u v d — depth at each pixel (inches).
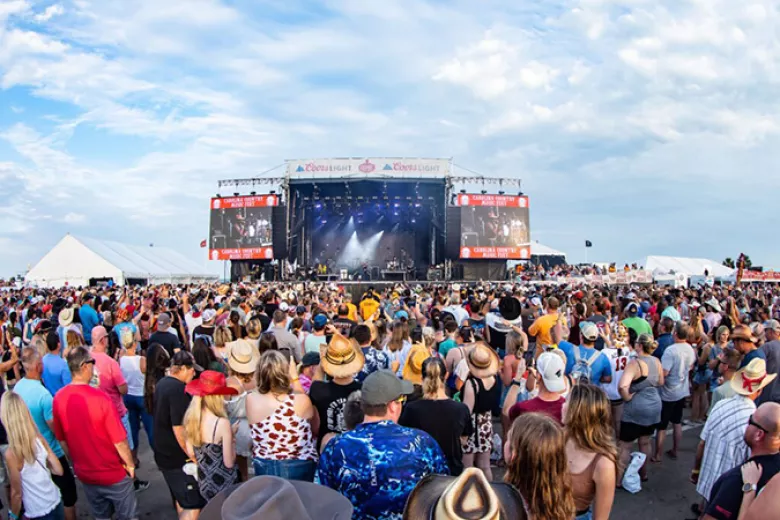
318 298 594.6
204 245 1338.6
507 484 95.4
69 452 177.8
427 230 1450.5
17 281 1323.8
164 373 219.0
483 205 1266.0
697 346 354.3
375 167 1218.0
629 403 249.4
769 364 269.7
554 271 1352.1
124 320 391.5
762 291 743.7
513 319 353.1
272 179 1262.3
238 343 205.9
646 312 489.1
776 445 130.1
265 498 82.0
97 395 176.7
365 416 130.4
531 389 229.6
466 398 208.2
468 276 1321.4
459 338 281.6
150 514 226.8
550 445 109.6
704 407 364.5
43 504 171.0
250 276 1294.3
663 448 305.9
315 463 163.9
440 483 88.4
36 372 205.2
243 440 201.5
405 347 286.2
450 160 1232.8
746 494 130.5
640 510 225.9
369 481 116.2
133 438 270.1
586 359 260.4
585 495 130.3
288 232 1280.8
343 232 1480.1
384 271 1359.5
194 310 443.2
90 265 1310.3
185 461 177.2
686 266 1311.5
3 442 232.8
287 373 159.3
